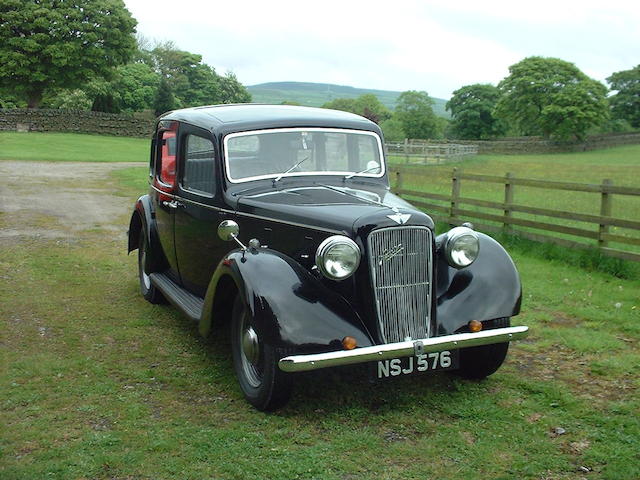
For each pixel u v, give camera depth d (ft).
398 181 40.37
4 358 16.87
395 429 13.19
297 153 17.31
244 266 13.79
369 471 11.54
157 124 21.58
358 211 14.10
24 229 35.68
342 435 12.85
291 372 13.37
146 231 21.71
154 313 21.09
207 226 17.54
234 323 14.84
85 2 171.32
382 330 13.60
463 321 14.10
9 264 27.37
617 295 23.32
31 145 122.62
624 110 331.16
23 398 14.46
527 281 25.29
